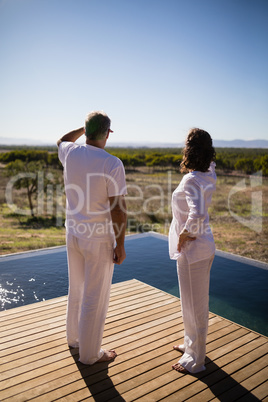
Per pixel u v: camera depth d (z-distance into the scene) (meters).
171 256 1.71
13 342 1.95
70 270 1.75
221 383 1.59
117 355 1.83
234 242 9.92
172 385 1.57
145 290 2.87
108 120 1.53
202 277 1.61
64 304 2.55
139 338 2.02
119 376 1.63
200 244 1.58
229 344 1.98
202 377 1.63
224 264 4.33
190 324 1.68
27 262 4.16
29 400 1.44
